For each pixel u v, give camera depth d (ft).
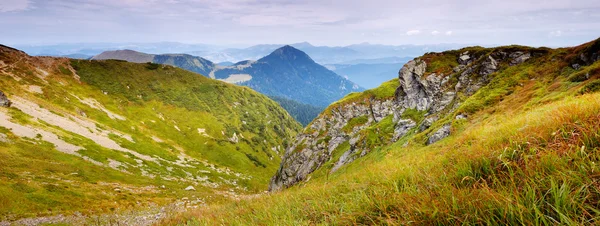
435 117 142.10
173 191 202.08
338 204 17.08
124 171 238.07
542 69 120.47
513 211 8.58
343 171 131.44
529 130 15.03
